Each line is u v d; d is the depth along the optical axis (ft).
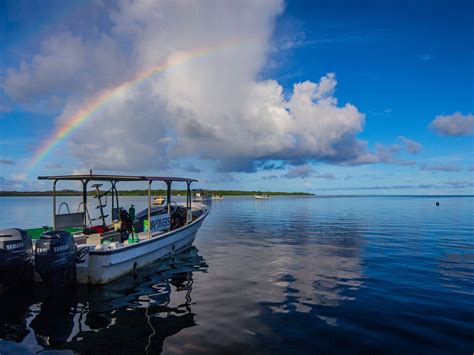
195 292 32.32
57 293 32.45
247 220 120.98
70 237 33.06
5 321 25.45
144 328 23.70
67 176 41.98
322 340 21.36
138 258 40.14
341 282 35.29
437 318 24.97
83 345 21.21
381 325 23.68
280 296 30.68
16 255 31.81
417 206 248.11
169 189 52.70
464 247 58.13
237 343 21.02
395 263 44.78
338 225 100.78
